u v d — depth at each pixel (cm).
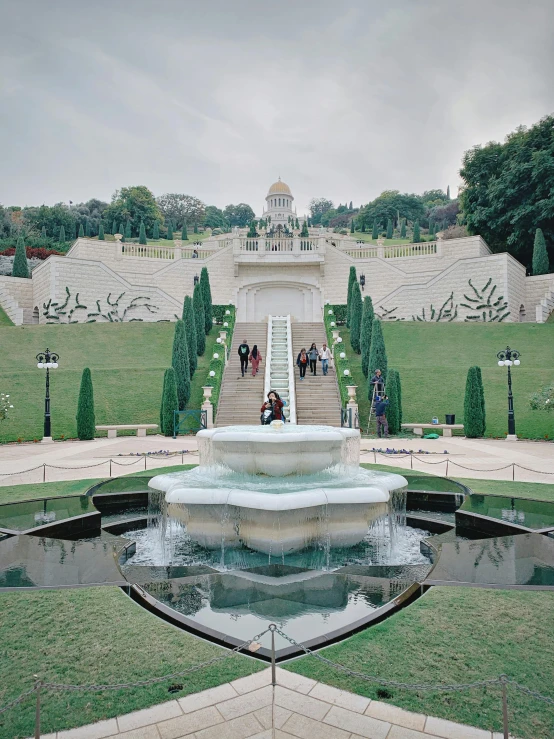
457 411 2111
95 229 8388
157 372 2445
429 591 473
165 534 707
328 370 2491
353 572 554
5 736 274
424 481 990
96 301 3462
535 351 2661
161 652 362
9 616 422
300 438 735
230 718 288
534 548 605
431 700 304
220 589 498
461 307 3459
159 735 275
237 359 2661
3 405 1780
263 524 625
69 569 546
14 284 3656
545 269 3716
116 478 1040
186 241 7544
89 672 335
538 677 324
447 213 9406
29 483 1019
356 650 360
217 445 773
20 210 8812
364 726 281
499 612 424
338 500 646
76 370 2420
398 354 2781
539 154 3741
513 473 1034
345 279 3941
